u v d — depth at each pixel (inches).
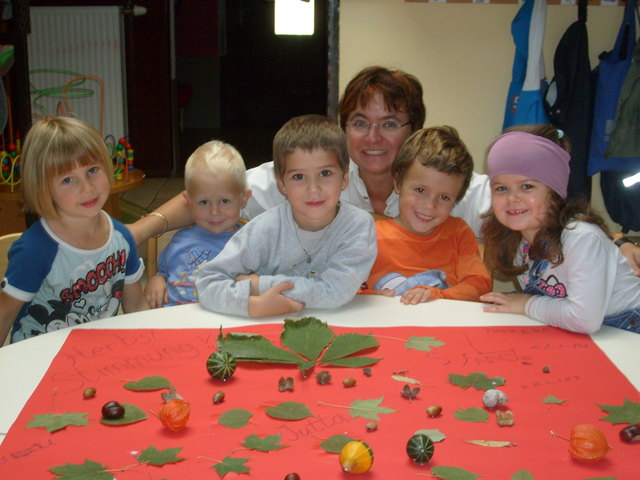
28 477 35.3
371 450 36.1
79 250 63.8
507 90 141.3
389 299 61.9
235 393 44.6
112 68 183.5
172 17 241.6
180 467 36.4
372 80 77.1
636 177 81.1
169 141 243.4
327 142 58.0
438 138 70.1
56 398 43.5
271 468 36.4
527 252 63.7
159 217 76.4
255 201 83.2
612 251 58.5
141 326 55.1
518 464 37.0
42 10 179.2
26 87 112.1
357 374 47.4
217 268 60.7
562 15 136.5
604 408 42.6
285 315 57.6
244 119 356.2
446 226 74.0
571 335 54.6
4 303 61.2
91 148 60.2
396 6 137.4
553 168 58.3
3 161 125.6
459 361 49.4
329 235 61.8
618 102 127.5
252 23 344.8
